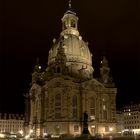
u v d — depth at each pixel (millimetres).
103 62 159125
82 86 141875
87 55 161375
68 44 157875
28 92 172375
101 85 148000
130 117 199875
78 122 136500
